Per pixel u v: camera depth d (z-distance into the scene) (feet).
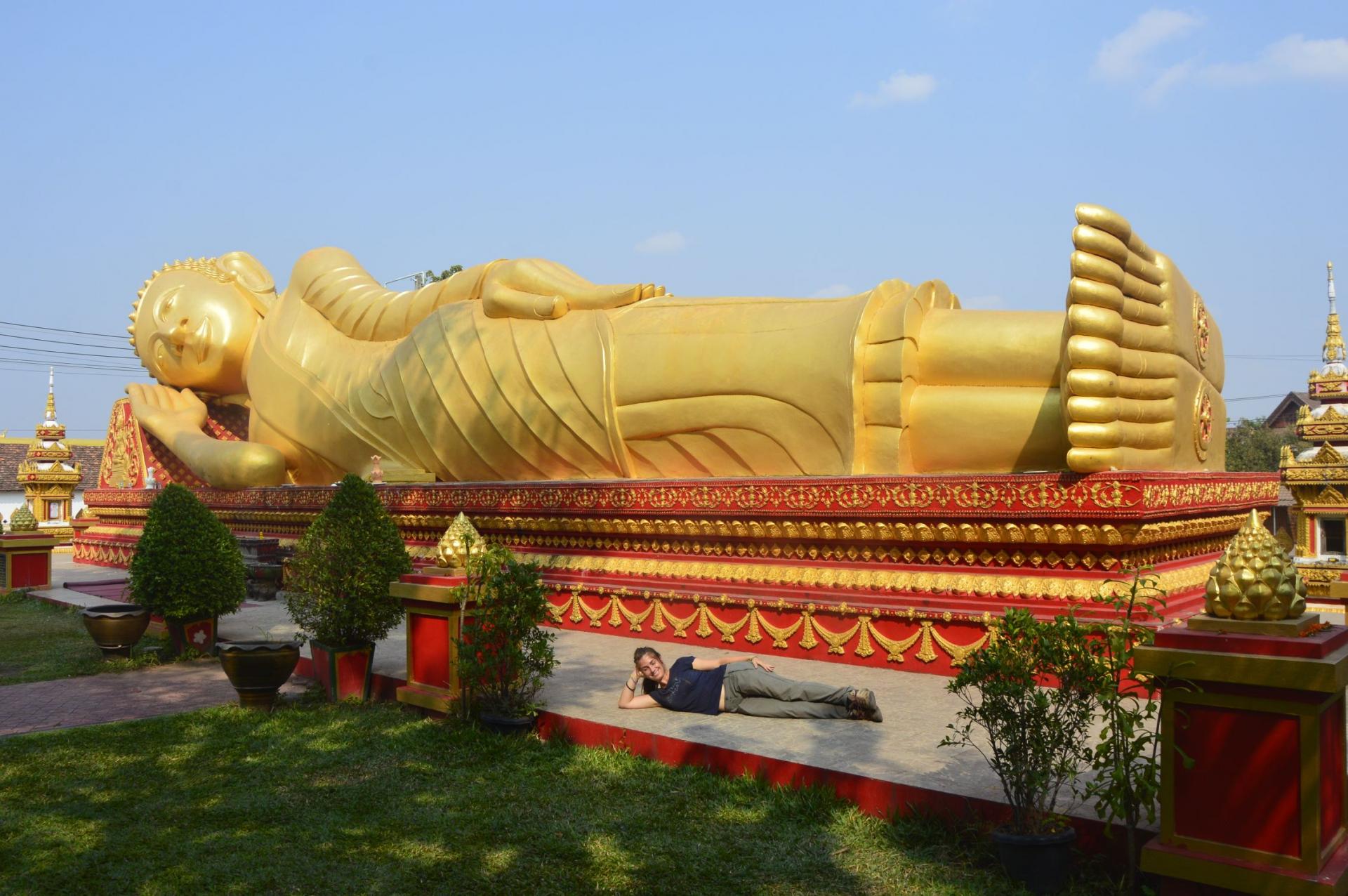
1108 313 26.76
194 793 21.21
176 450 60.75
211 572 35.70
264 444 56.65
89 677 33.27
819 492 31.22
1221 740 13.87
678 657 31.53
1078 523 26.73
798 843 17.46
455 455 45.78
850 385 32.91
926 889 15.55
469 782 21.47
